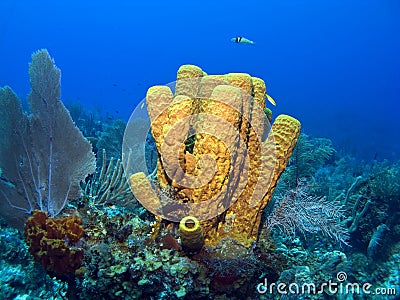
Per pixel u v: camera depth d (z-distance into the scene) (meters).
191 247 2.22
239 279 2.29
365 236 4.96
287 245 3.75
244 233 2.44
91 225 2.52
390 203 4.99
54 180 3.07
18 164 3.06
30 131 3.09
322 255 3.75
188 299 2.27
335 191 6.00
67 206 3.05
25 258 3.41
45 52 3.12
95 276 2.21
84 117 13.37
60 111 3.07
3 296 3.11
